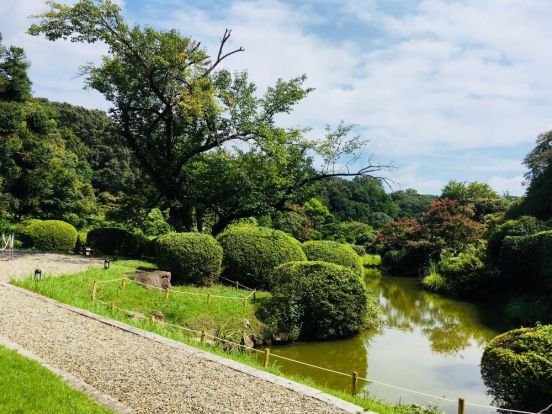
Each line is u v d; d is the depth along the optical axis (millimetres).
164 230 29531
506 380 6750
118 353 6277
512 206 28859
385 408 5934
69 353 6117
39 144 21781
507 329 14398
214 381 5445
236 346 9523
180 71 16953
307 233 34156
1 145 19547
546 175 26453
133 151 19641
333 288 11969
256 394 5133
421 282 24891
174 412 4539
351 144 18625
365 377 9305
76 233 21109
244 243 15117
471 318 16156
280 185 18922
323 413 4734
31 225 20266
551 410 6379
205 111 17312
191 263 13461
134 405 4648
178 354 6410
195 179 18797
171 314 10812
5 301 8836
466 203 36594
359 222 55031
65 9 15930
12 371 4977
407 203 71875
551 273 16422
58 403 4375
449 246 29203
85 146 47188
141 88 18406
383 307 18062
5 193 21281
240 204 19250
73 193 30266
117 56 17703
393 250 33938
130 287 11609
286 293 11828
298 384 5535
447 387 8906
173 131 19250
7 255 16000
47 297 9547
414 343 12352
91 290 11047
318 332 11906
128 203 19672
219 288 13789
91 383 5160
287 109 18719
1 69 21828
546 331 7230
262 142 17844
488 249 21469
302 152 18984
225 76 18594
